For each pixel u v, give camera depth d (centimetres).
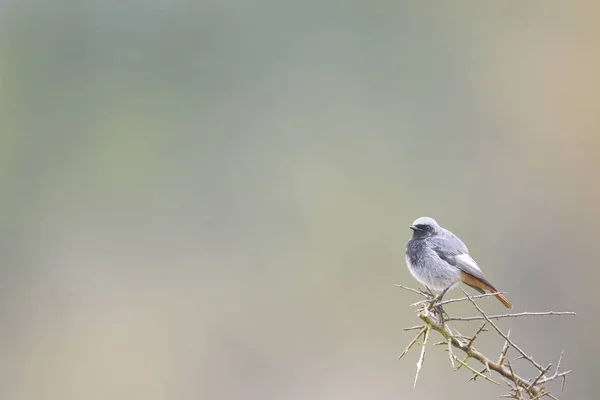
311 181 2317
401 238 2131
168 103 2533
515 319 1839
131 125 2467
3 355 1972
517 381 617
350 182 2291
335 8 2583
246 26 2600
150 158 2433
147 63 2575
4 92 2452
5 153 2381
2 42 2505
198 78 2559
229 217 2283
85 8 2570
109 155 2420
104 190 2364
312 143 2414
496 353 1591
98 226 2294
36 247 2242
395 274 2019
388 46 2531
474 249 2081
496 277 2023
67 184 2383
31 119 2462
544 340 1862
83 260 2208
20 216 2314
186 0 2588
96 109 2503
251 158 2414
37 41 2544
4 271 2181
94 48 2575
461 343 632
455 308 1588
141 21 2602
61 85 2530
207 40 2592
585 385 1786
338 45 2567
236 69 2575
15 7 2544
